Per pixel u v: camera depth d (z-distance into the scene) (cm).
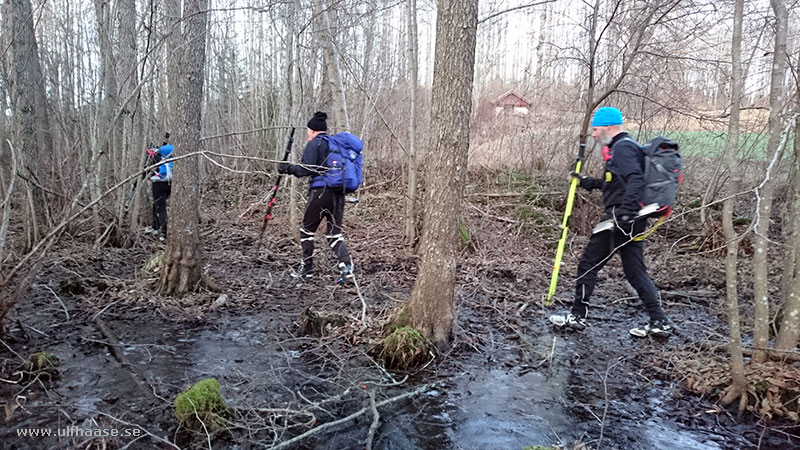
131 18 738
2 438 278
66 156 668
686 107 760
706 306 554
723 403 338
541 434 307
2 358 367
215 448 281
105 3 654
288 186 998
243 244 768
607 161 443
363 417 319
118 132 770
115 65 706
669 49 755
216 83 1356
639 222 424
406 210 765
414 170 746
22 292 385
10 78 476
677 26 728
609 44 799
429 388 358
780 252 713
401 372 379
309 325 444
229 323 467
